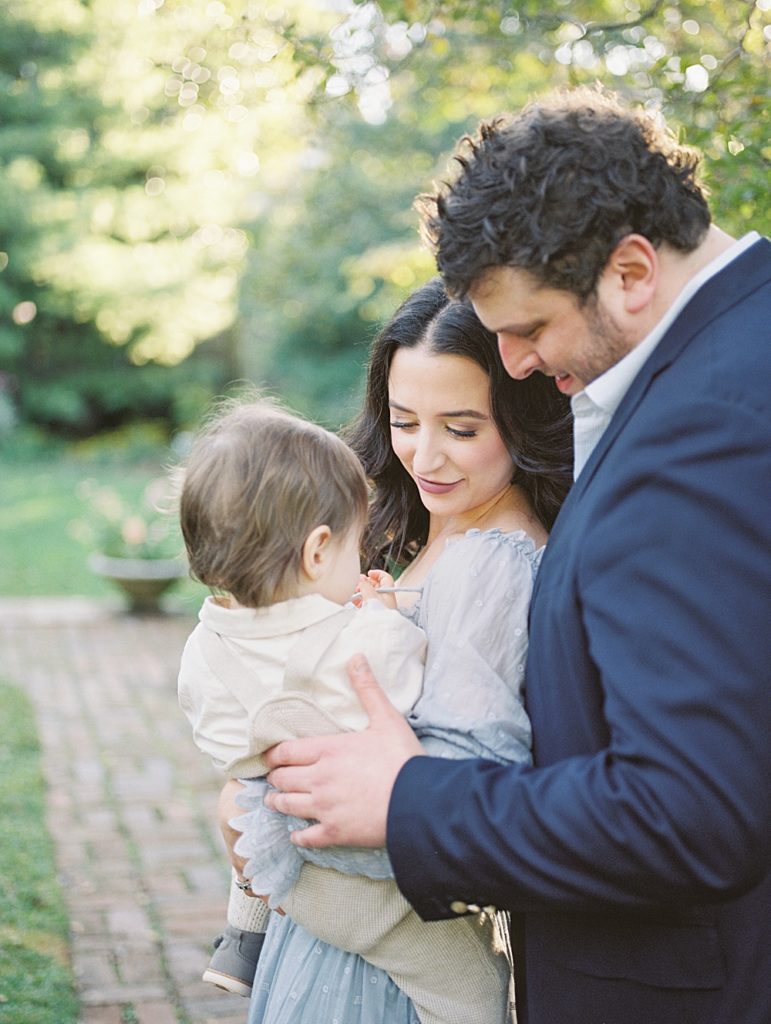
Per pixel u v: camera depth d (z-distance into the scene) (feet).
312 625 4.66
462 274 4.00
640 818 3.52
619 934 4.12
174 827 14.57
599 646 3.69
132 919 11.81
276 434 4.75
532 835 3.74
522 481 5.62
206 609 4.85
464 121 27.27
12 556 36.32
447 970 4.80
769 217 7.57
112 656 24.43
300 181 44.57
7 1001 9.71
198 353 69.26
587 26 8.83
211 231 55.98
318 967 4.96
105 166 52.90
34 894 12.01
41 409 64.90
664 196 3.92
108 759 17.31
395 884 4.69
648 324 4.03
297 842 4.34
